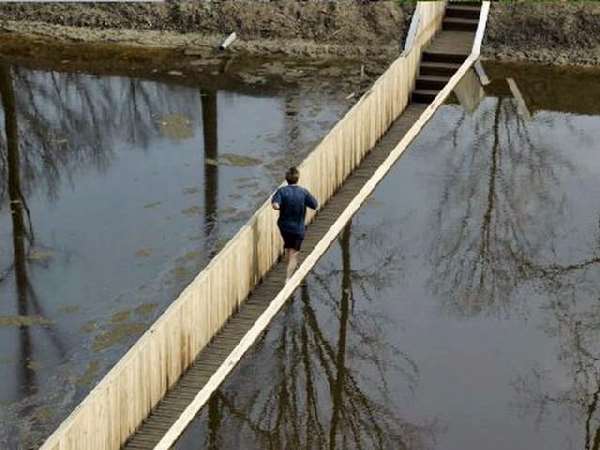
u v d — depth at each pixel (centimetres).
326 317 1822
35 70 3153
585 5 3406
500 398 1553
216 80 3081
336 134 1884
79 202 2270
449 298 1889
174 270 1959
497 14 3400
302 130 2666
